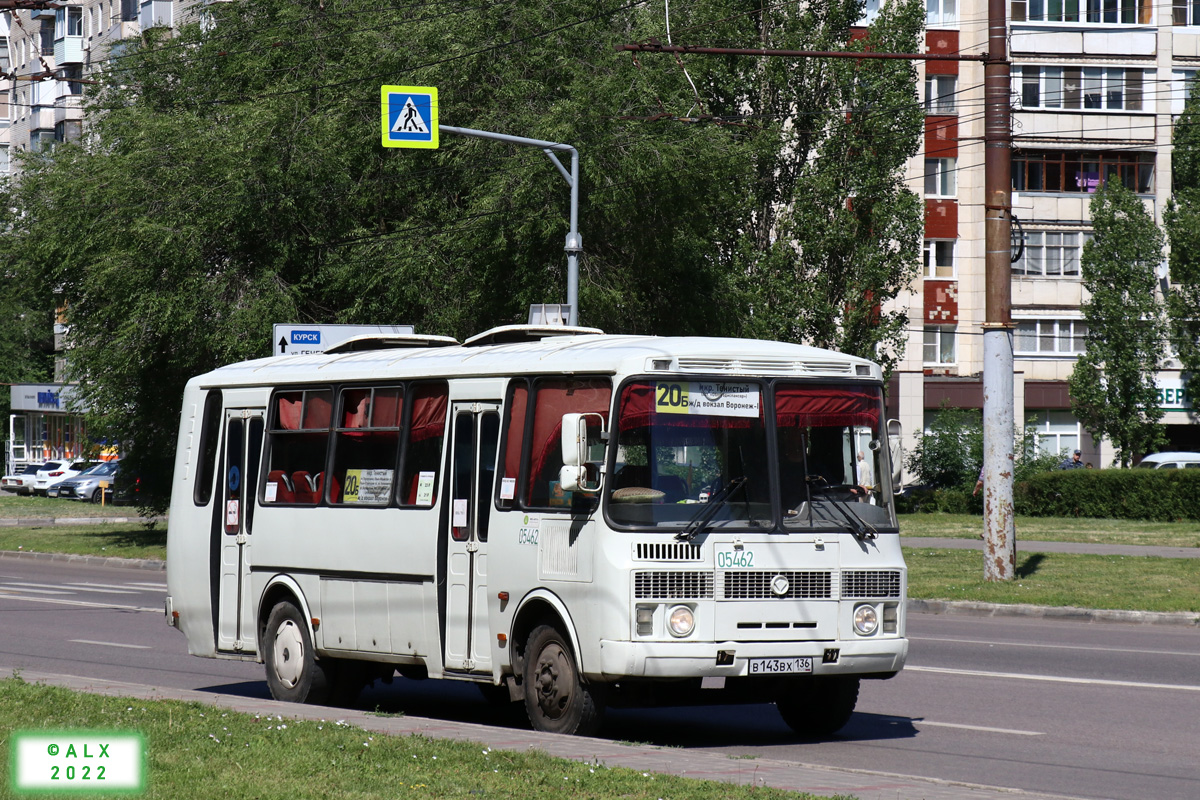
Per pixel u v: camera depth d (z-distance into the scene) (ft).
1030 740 55.52
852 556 54.29
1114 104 305.94
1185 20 307.37
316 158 162.81
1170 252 294.46
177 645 90.94
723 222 217.15
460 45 158.51
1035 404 306.76
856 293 219.41
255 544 69.00
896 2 218.79
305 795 39.22
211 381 73.46
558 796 38.86
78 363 179.52
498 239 148.97
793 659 52.80
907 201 219.20
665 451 52.80
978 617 110.11
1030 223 306.14
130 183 164.55
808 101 217.56
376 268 160.15
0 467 422.41
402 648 60.95
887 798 38.81
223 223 161.99
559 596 53.57
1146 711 62.69
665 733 58.29
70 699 56.75
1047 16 303.27
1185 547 164.76
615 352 54.08
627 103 153.17
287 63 174.19
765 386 54.54
